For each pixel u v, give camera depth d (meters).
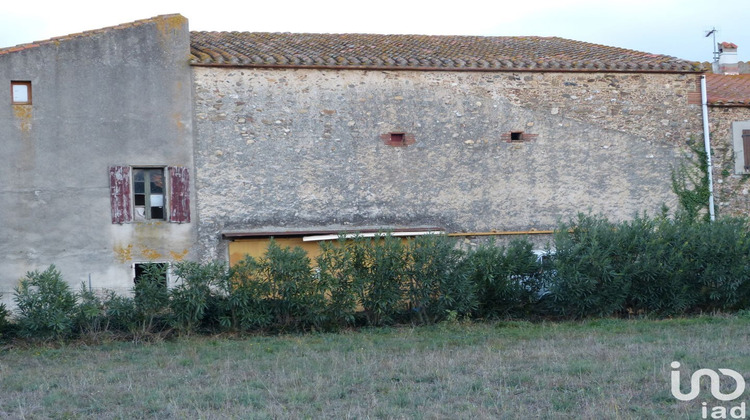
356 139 20.14
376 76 20.33
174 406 10.21
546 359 12.90
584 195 21.11
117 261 18.73
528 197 20.88
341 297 16.95
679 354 12.87
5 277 18.14
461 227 20.47
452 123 20.64
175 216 19.08
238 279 16.67
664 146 21.58
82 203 18.66
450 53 21.88
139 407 10.38
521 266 17.86
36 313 15.39
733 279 18.17
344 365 12.85
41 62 18.64
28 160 18.47
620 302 17.95
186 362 13.50
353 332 16.72
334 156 19.98
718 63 31.09
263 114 19.69
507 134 20.88
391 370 12.35
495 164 20.78
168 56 19.30
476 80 20.81
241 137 19.53
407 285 17.42
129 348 15.23
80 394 11.17
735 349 13.34
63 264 18.45
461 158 20.64
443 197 20.47
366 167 20.14
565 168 21.09
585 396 10.34
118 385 11.71
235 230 19.30
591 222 18.52
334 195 19.94
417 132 20.45
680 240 18.33
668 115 21.67
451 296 17.33
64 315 15.51
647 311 18.39
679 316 18.27
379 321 17.34
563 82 21.22
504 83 20.94
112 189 18.80
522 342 14.95
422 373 11.98
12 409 10.42
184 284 16.41
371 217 20.06
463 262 17.53
